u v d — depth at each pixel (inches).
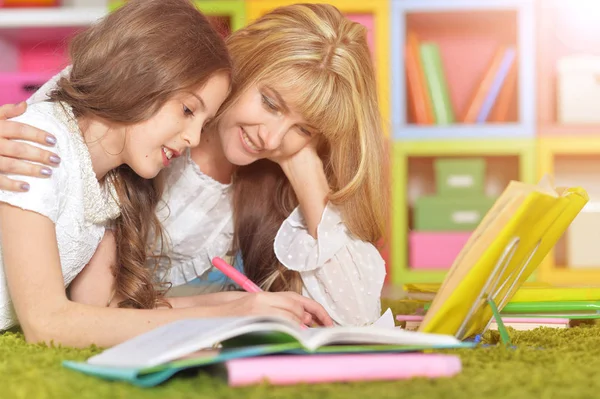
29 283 36.4
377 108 49.3
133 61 39.6
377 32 103.7
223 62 41.9
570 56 114.6
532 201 30.3
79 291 47.3
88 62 40.9
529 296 43.8
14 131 38.2
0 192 36.8
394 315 52.0
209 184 53.6
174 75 39.6
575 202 36.3
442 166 103.7
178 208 53.8
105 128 41.4
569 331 41.0
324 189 49.4
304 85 44.6
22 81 101.0
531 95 103.3
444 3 104.3
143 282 47.5
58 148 39.8
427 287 47.7
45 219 37.6
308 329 29.0
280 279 53.6
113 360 26.1
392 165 102.8
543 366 29.5
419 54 106.2
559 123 103.3
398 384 25.1
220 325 26.2
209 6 103.0
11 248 36.9
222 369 26.4
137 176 48.1
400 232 103.1
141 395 23.6
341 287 48.2
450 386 24.8
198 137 41.6
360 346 27.6
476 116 106.0
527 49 103.4
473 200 102.3
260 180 54.9
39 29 109.1
